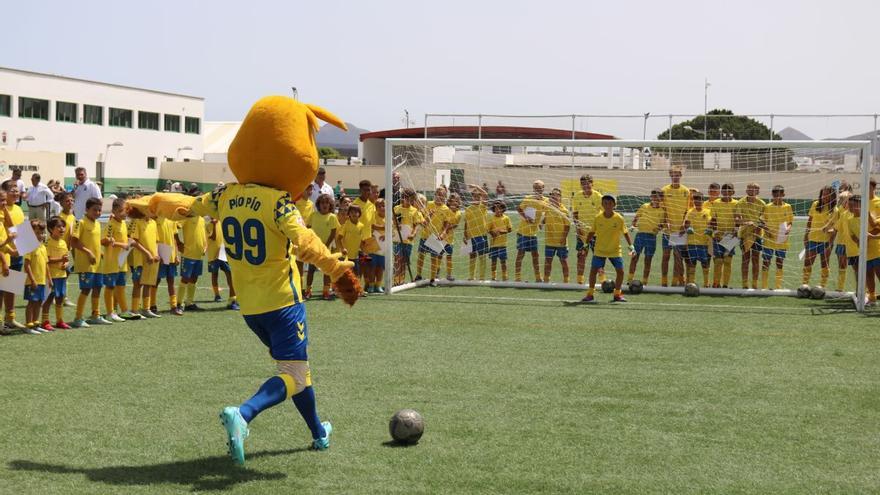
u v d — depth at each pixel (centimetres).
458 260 1970
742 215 1372
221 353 831
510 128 3712
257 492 445
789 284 1550
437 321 1062
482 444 538
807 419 607
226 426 453
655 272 1739
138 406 624
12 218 1090
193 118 5484
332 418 600
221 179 5038
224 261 1152
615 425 587
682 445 541
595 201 1455
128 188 4934
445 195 1508
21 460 497
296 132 501
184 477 469
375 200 1397
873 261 1195
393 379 728
